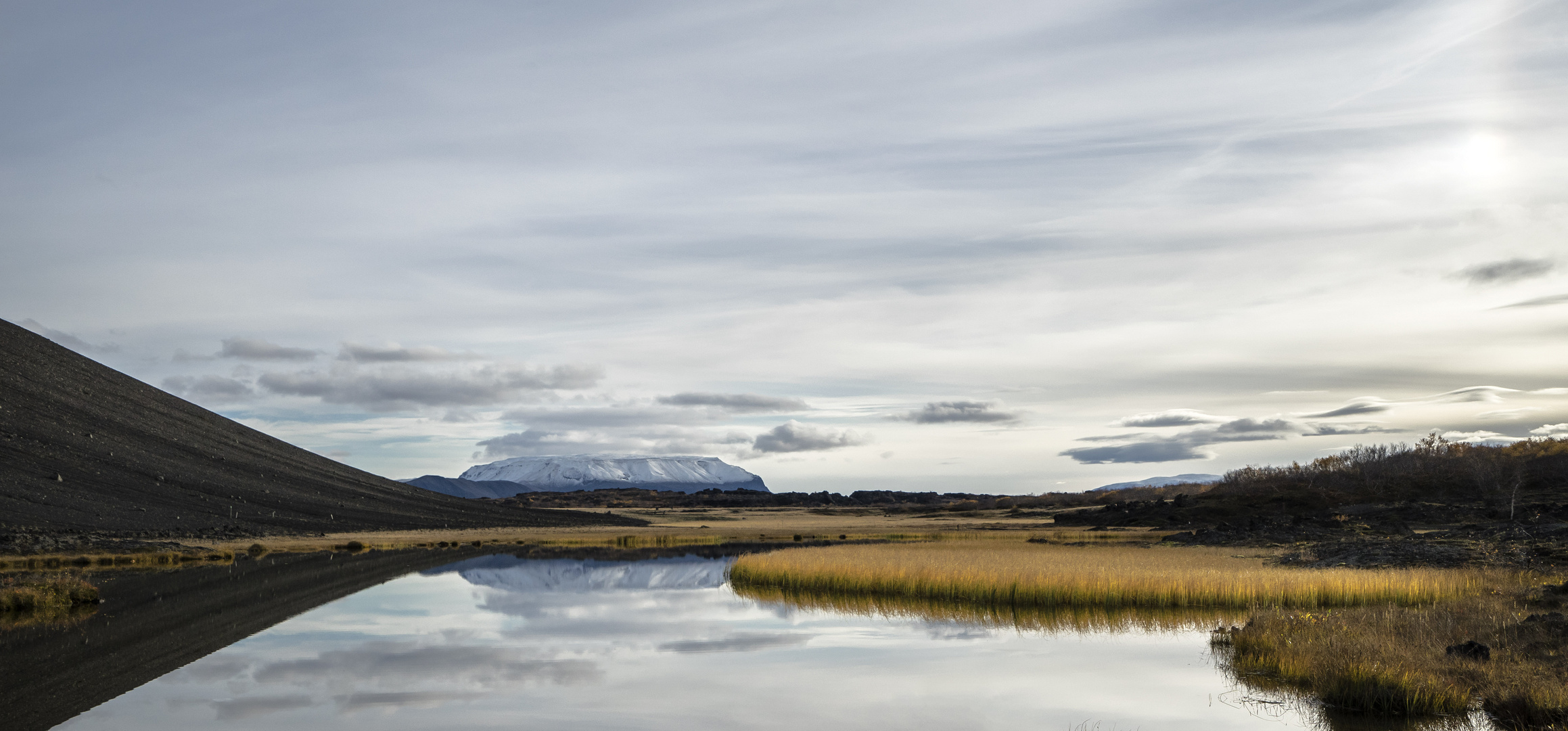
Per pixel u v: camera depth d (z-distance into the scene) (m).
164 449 131.25
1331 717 18.89
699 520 198.75
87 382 146.88
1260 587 40.34
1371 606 37.53
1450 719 18.22
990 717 19.77
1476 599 32.56
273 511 119.62
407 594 48.34
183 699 21.81
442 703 21.34
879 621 36.59
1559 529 67.62
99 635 32.59
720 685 23.39
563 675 24.73
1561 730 16.08
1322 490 130.12
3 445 102.69
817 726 19.06
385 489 166.50
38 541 75.69
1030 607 41.38
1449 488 120.94
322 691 22.69
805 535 128.25
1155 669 25.02
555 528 152.62
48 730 18.75
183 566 67.12
